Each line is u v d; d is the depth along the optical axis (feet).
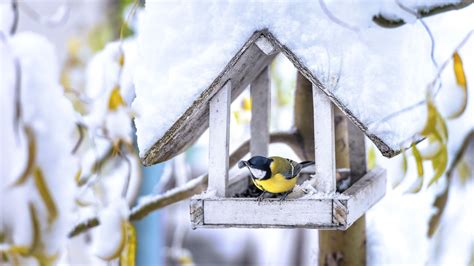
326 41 11.34
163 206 12.65
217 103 11.63
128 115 12.13
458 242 13.01
